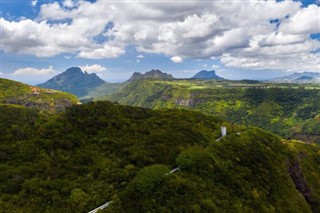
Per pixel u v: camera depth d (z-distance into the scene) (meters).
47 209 36.22
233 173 59.22
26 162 45.16
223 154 65.56
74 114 62.75
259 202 55.38
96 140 55.75
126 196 40.53
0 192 37.97
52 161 46.34
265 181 64.75
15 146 48.72
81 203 38.38
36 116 62.38
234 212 47.28
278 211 57.06
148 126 69.38
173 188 45.28
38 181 40.62
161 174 47.16
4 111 61.94
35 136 52.56
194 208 42.81
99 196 40.22
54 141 51.28
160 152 56.03
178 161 54.16
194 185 47.88
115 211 37.62
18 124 56.31
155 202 41.47
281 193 64.44
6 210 34.84
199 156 57.00
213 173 55.19
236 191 54.44
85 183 42.56
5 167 43.16
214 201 47.25
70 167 45.78
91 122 61.41
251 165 67.19
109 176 44.91
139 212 38.94
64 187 40.44
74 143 52.62
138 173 46.00
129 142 57.34
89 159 49.00
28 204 36.47
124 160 50.59
